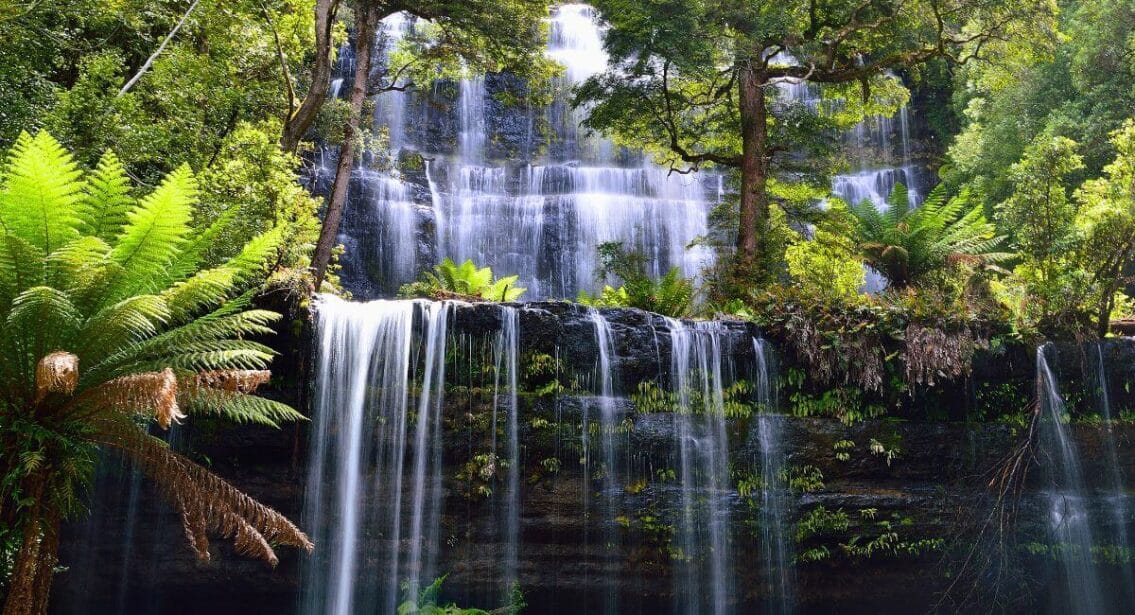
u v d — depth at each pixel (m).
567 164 25.41
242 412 8.04
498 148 25.28
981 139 23.86
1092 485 12.89
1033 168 14.20
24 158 6.69
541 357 11.95
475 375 11.79
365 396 11.48
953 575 12.65
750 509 12.23
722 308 13.92
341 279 20.84
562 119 26.00
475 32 15.46
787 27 15.15
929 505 12.64
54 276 7.07
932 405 12.95
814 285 13.44
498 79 25.92
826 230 15.60
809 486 12.44
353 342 11.54
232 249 10.91
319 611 11.27
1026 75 23.36
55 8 12.73
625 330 12.27
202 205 11.01
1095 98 22.62
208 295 7.80
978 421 12.97
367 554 11.30
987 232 14.93
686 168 24.39
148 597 11.33
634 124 17.62
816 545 12.40
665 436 12.13
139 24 13.75
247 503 7.78
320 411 11.38
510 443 11.71
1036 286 13.32
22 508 7.40
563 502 11.77
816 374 12.56
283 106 16.06
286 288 11.35
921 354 12.53
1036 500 12.82
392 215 22.02
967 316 12.80
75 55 13.91
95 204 7.67
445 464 11.57
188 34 15.22
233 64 15.40
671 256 22.92
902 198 15.18
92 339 7.16
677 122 17.67
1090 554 12.77
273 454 11.38
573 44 27.27
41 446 7.06
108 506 11.08
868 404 12.77
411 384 11.64
